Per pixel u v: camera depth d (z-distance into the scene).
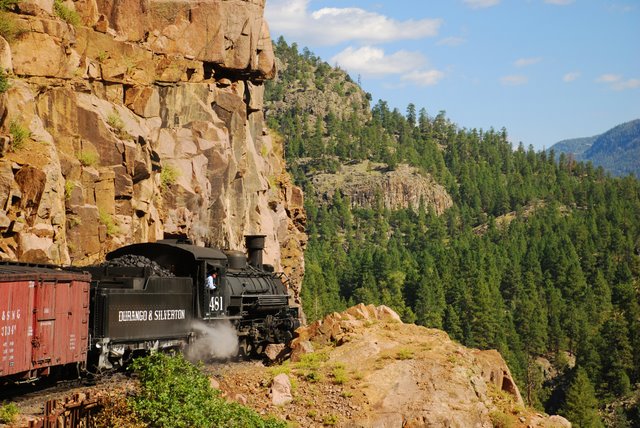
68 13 41.28
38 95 37.44
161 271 29.27
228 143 49.78
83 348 24.42
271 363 32.69
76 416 19.80
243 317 34.69
